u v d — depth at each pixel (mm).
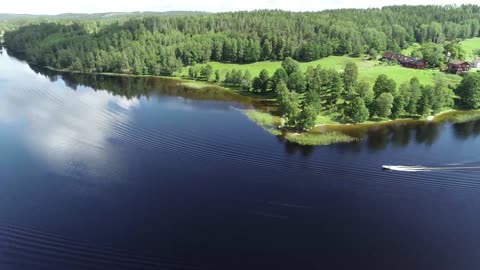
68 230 72938
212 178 94625
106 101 167875
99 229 73438
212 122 140250
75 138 118812
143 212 79312
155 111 153625
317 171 100062
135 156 106688
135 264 64312
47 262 64562
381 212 81562
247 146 116750
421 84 171375
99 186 89438
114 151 109812
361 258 67562
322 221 78000
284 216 79312
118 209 80188
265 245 70125
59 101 163125
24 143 113000
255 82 187000
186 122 139375
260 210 81188
